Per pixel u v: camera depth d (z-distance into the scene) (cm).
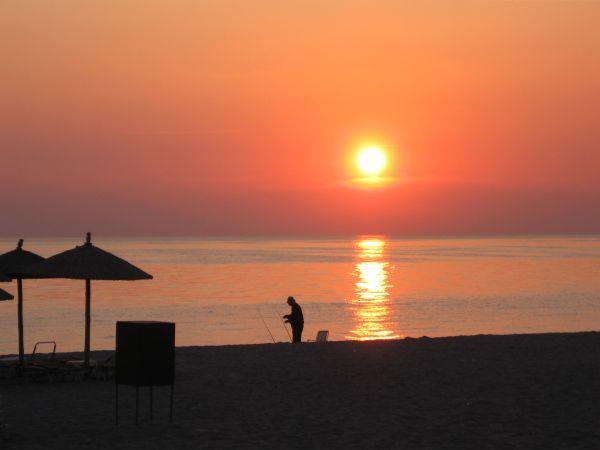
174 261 16612
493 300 7088
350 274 11450
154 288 8750
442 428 1287
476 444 1184
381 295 7719
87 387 1694
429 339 2428
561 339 2388
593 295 7562
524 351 2128
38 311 6178
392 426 1303
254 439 1219
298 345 2373
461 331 4844
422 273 11631
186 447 1170
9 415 1400
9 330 4966
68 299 7288
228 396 1577
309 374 1817
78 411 1436
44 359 2003
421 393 1581
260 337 4622
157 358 1297
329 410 1432
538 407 1439
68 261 1678
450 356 2058
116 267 1694
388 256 19712
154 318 5675
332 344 2377
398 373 1811
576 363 1923
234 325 5272
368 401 1511
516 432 1256
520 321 5425
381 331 4909
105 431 1276
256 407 1466
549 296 7469
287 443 1193
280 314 5981
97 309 6353
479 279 10125
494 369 1848
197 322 5456
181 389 1656
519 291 8088
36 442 1202
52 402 1521
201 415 1398
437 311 6159
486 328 5006
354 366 1917
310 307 6538
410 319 5609
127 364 1305
